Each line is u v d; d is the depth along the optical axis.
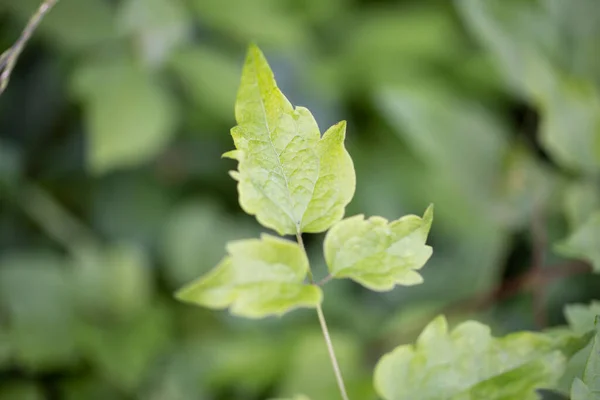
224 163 0.99
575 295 0.67
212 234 0.92
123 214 0.96
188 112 0.92
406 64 0.99
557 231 0.68
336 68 0.99
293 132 0.49
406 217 0.50
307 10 1.04
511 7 0.69
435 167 0.74
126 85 0.77
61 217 0.94
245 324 0.85
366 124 0.99
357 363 0.73
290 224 0.50
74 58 0.92
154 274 0.92
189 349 0.81
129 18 0.79
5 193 0.91
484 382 0.50
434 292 0.80
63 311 0.81
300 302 0.50
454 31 1.01
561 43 0.69
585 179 0.66
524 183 0.68
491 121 0.72
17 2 0.80
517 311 0.72
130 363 0.78
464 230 0.81
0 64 0.52
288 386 0.71
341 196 0.50
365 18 1.05
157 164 0.99
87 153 0.95
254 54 0.48
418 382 0.51
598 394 0.49
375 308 0.84
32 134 0.95
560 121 0.66
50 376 0.78
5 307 0.79
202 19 0.86
